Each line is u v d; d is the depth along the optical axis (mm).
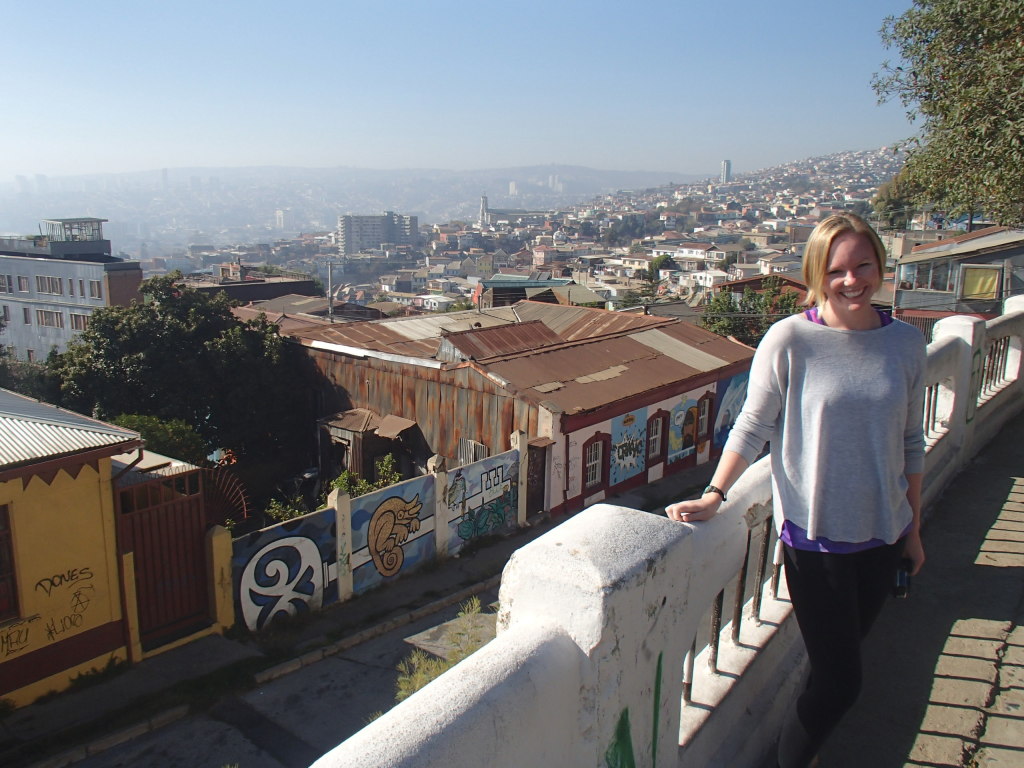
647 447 22109
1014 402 7492
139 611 11891
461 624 13891
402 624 13891
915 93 12219
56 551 10758
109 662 11477
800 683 3240
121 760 9898
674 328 27500
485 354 22266
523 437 18031
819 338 2303
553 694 1602
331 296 42812
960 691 3291
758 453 2391
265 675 11758
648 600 1896
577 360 22453
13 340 53750
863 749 2982
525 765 1506
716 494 2326
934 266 32750
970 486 5648
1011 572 4277
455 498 16625
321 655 12586
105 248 56719
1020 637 3660
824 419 2279
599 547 1835
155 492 12062
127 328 24656
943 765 2869
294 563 13641
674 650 2127
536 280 54969
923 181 12602
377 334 27812
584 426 19578
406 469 22922
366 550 14836
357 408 24078
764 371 2367
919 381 2354
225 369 24828
